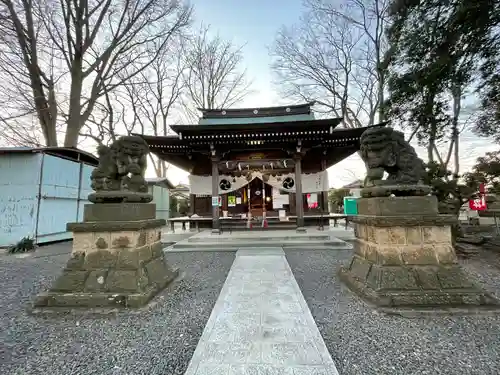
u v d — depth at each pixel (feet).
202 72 63.52
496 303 9.00
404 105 23.52
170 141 30.37
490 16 15.21
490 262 16.48
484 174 23.79
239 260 17.58
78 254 10.68
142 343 7.39
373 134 11.29
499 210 28.37
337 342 7.27
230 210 37.42
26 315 9.36
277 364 6.05
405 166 11.07
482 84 18.22
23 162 26.40
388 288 9.59
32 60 35.55
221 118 39.50
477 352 6.67
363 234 11.85
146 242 11.86
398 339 7.38
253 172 33.63
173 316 9.16
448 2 17.37
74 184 31.27
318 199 34.68
